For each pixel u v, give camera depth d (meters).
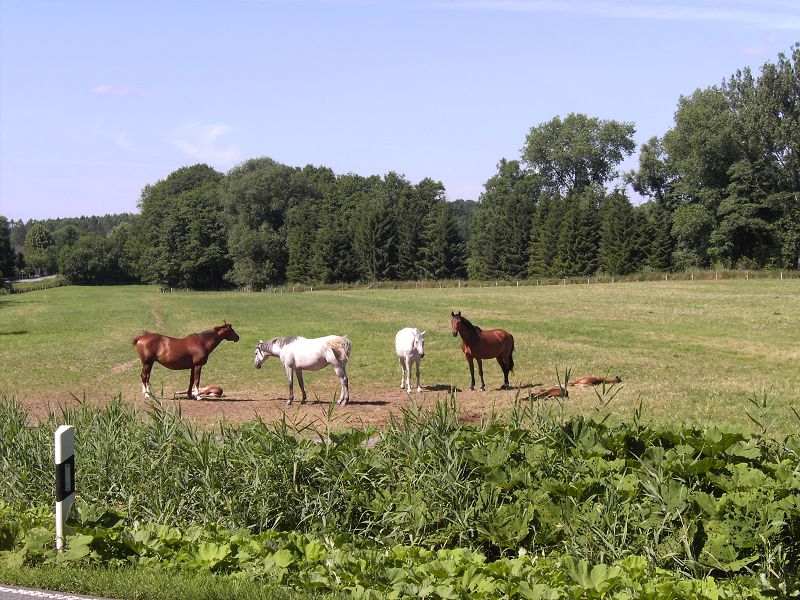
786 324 36.31
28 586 7.48
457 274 108.69
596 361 27.06
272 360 30.69
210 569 7.73
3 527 8.74
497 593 6.70
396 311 52.06
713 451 8.88
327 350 20.14
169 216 121.62
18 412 13.59
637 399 18.14
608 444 9.34
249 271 112.25
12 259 178.88
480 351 22.22
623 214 91.12
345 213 121.44
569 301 55.34
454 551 7.77
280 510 9.27
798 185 82.12
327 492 9.20
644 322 39.84
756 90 83.56
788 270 77.25
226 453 9.87
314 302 66.00
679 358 27.44
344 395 20.22
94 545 8.30
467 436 9.80
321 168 155.50
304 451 9.70
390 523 8.89
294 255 112.50
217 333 22.09
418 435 9.74
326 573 7.37
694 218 83.69
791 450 8.95
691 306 47.25
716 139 81.12
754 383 20.72
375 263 109.75
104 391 23.75
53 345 36.56
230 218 120.31
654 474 8.25
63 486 8.31
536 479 8.81
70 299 88.81
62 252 154.12
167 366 21.72
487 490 8.72
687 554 7.32
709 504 7.63
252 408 20.05
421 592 6.73
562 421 10.06
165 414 10.96
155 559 7.99
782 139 80.88
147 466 10.12
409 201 113.31
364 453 9.77
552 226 100.50
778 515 7.21
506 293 68.94
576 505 8.16
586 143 118.81
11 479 10.48
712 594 6.34
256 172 122.62
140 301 78.38
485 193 129.50
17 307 74.56
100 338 39.69
